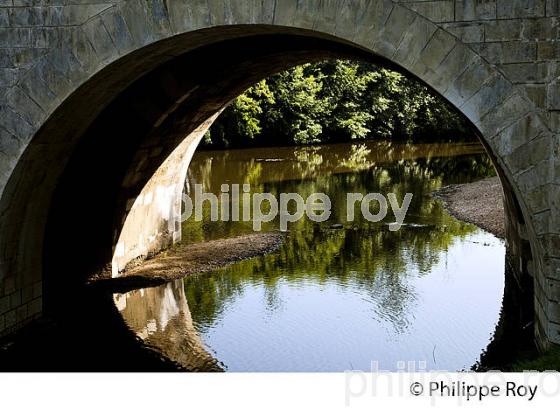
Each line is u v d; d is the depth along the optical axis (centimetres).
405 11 913
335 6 938
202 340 1223
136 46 1016
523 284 1391
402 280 1555
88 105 1130
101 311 1362
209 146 4541
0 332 1140
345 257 1767
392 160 3984
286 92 4731
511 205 1459
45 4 1041
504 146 896
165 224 1827
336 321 1302
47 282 1367
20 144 1067
